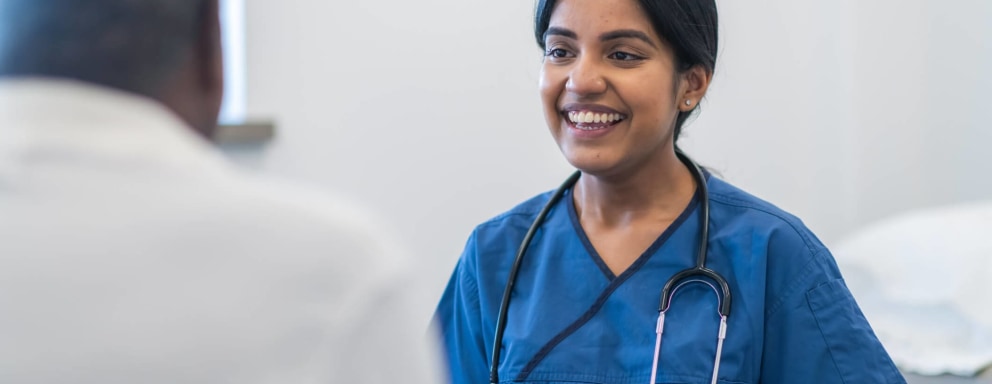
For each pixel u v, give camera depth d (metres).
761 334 1.11
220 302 0.59
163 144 0.62
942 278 2.05
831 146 2.73
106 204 0.59
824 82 2.72
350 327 0.62
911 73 2.71
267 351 0.60
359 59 2.32
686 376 1.08
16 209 0.59
